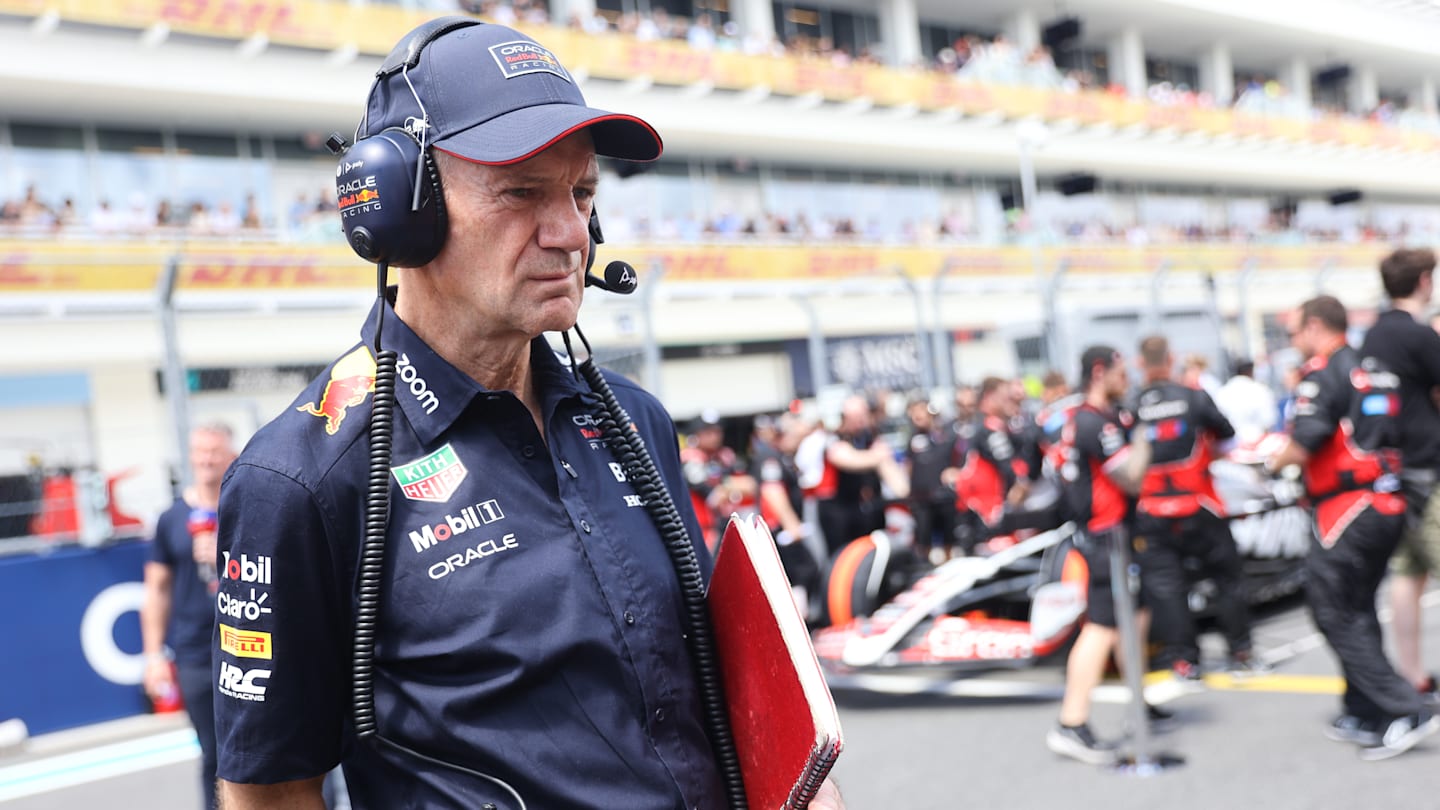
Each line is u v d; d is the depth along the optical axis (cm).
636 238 1866
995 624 601
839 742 112
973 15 2911
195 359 1044
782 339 2059
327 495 120
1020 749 497
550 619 121
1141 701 457
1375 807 387
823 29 2650
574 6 2111
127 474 794
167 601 426
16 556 679
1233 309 2467
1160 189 3159
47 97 1476
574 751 120
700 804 127
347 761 126
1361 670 441
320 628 120
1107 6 2975
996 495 962
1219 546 579
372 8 1634
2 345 1134
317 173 1762
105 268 1165
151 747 637
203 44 1529
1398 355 435
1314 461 449
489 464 126
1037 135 1299
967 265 1203
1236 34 3288
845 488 831
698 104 2089
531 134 115
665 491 139
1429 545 443
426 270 127
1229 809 400
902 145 2381
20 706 667
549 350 139
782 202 2364
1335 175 3431
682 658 131
